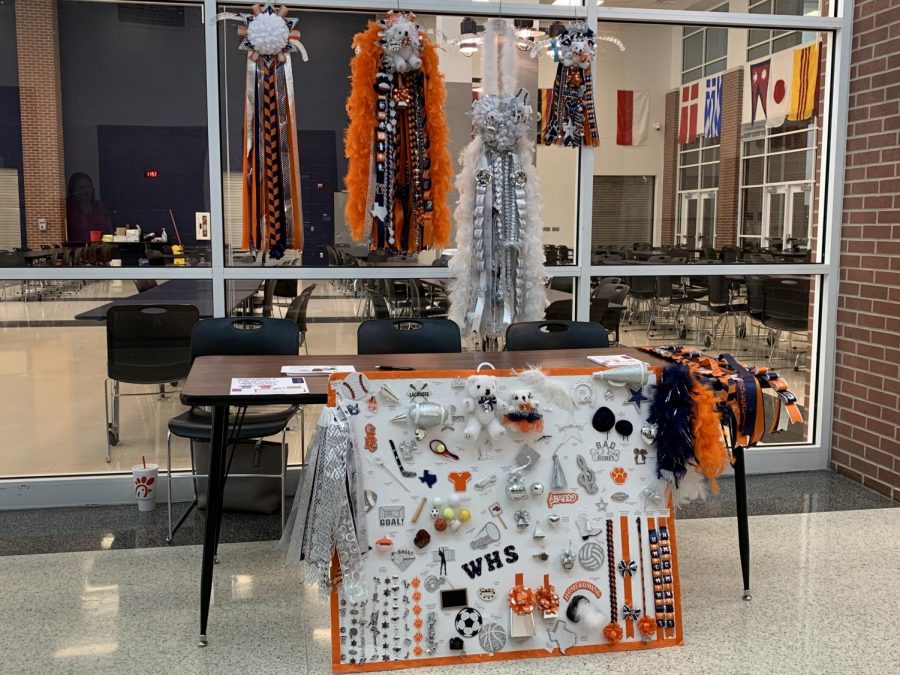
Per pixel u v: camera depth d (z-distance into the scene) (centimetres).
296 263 416
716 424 270
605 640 268
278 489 397
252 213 367
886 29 418
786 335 467
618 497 273
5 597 306
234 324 399
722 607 300
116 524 382
